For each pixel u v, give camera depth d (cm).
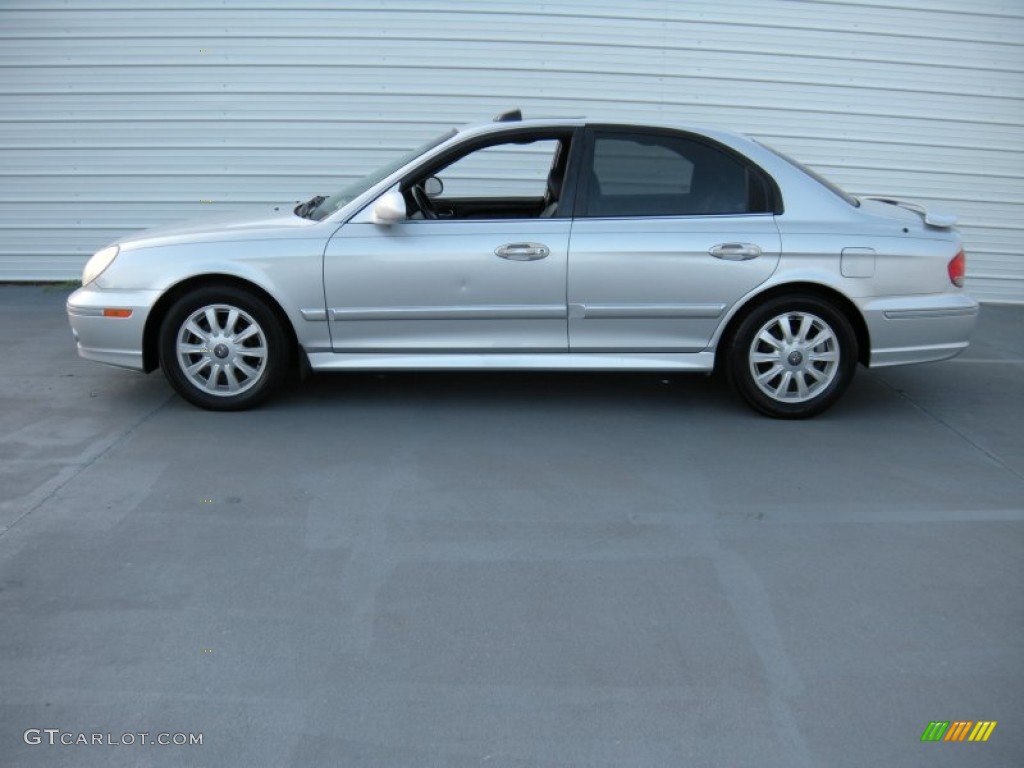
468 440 518
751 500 447
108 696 301
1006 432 546
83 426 529
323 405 571
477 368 545
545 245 525
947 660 326
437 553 392
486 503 438
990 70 825
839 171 846
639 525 420
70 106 816
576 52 809
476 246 525
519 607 353
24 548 391
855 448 516
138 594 358
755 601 360
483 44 805
